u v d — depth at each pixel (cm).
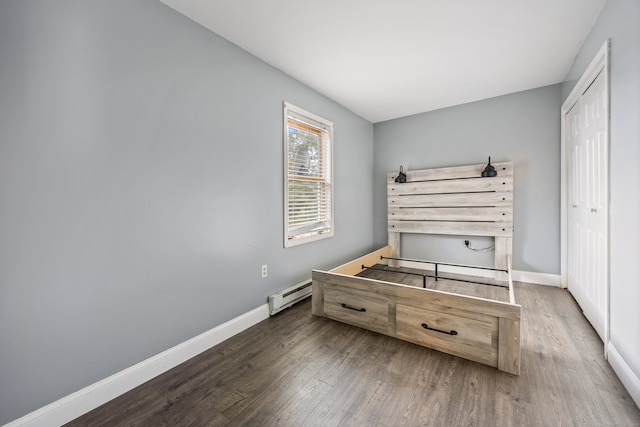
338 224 362
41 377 129
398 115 406
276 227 263
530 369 166
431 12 188
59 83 132
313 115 308
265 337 214
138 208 163
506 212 332
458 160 370
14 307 121
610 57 170
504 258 334
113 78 151
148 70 166
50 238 131
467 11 187
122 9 154
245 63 230
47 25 128
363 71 271
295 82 284
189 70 189
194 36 192
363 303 222
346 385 156
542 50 236
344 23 198
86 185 142
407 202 399
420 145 399
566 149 297
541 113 317
